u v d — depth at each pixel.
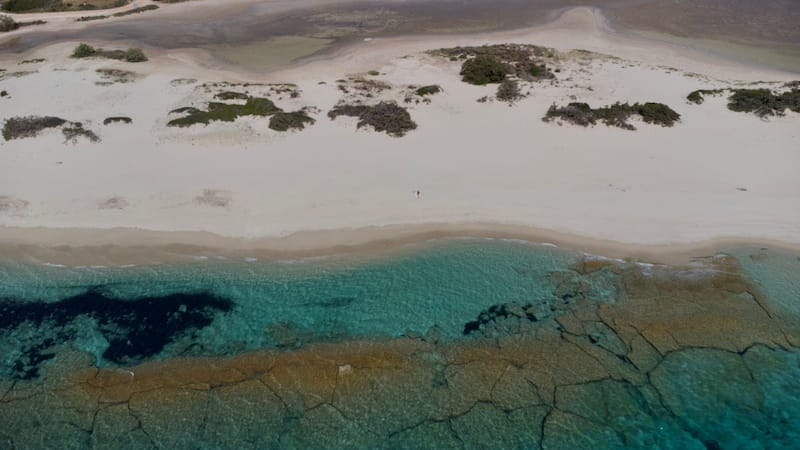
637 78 41.59
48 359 20.14
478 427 17.84
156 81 41.88
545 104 37.19
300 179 29.17
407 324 21.47
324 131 33.72
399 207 27.22
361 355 20.08
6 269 24.12
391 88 40.16
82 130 33.41
